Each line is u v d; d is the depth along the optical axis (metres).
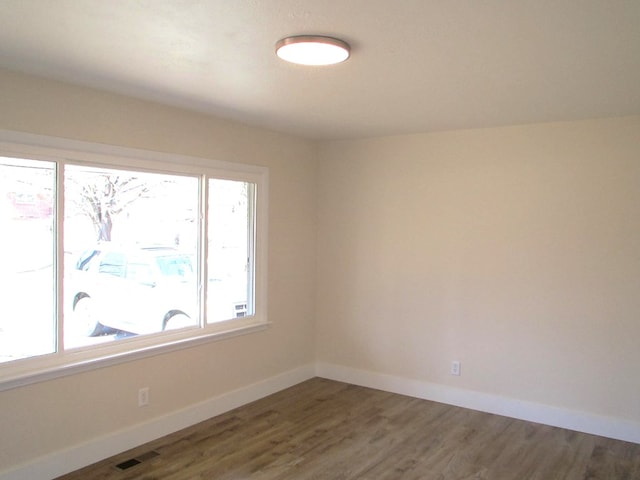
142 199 3.56
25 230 2.91
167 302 3.75
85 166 3.17
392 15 1.97
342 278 5.04
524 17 1.97
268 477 3.08
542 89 3.01
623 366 3.71
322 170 5.11
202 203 3.94
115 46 2.38
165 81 2.97
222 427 3.84
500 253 4.18
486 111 3.61
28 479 2.88
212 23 2.09
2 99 2.76
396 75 2.76
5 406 2.79
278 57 2.50
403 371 4.69
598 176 3.79
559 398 3.95
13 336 2.87
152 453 3.37
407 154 4.62
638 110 3.51
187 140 3.76
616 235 3.73
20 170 2.88
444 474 3.15
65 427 3.06
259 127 4.36
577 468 3.26
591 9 1.89
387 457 3.38
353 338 4.98
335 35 2.19
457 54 2.41
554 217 3.95
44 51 2.46
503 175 4.15
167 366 3.68
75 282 3.16
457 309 4.39
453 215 4.39
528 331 4.07
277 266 4.68
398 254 4.69
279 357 4.73
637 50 2.33
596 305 3.81
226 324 4.18
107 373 3.28
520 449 3.53
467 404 4.34
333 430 3.82
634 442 3.66
